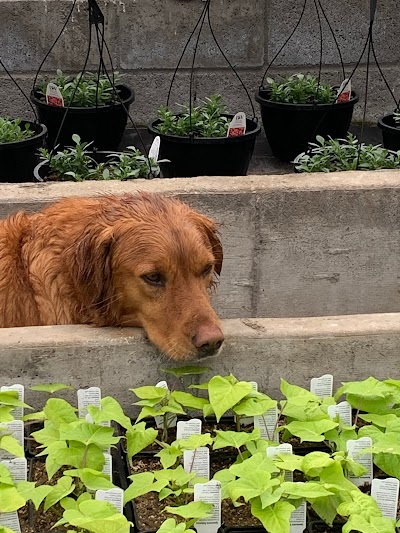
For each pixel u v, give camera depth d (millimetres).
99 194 1521
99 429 965
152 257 1117
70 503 898
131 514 929
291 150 2355
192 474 923
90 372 1104
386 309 1701
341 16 2539
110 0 2434
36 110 2520
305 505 904
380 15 2545
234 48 2541
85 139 2227
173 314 1105
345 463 957
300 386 1136
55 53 2498
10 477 902
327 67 2605
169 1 2453
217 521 909
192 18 2486
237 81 2582
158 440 1088
